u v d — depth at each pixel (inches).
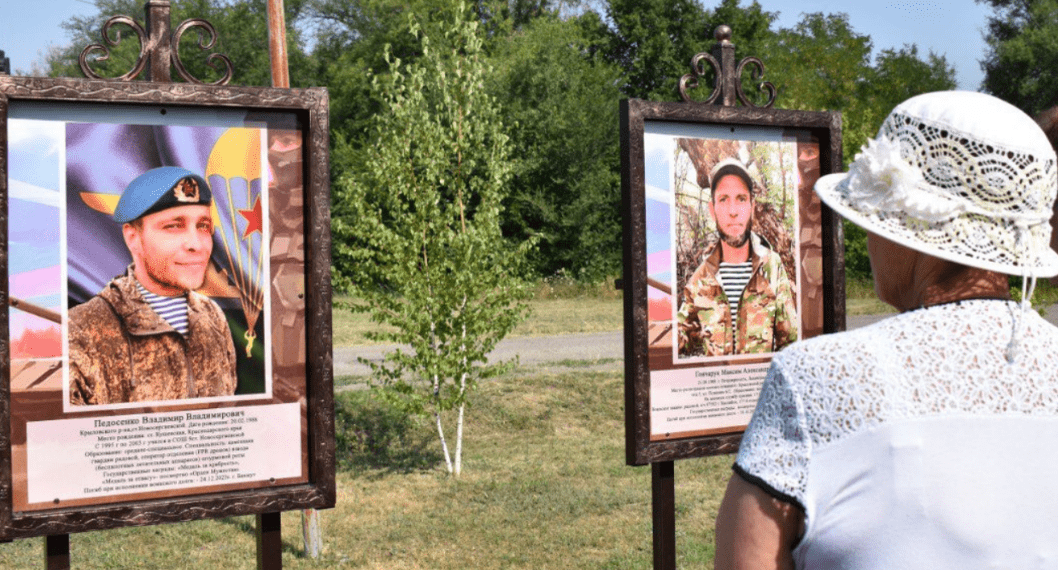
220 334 131.9
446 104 348.2
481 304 343.0
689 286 170.6
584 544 261.0
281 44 240.1
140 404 127.1
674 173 169.6
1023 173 50.1
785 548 49.8
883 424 47.4
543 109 1382.9
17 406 120.4
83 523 122.2
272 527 136.4
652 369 166.1
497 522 282.2
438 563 245.9
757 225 178.1
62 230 123.4
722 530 51.5
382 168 338.6
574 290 1106.1
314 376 135.0
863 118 1123.9
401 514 291.9
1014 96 1673.2
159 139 129.1
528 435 399.9
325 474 135.4
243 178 133.5
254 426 133.4
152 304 128.2
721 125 174.7
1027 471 47.4
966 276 52.1
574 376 473.7
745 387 175.9
